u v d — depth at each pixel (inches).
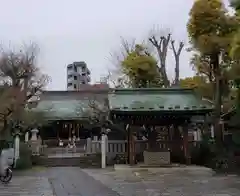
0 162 693.9
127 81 1585.9
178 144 987.3
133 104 935.0
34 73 1326.3
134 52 1563.7
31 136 1472.7
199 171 847.1
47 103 1980.8
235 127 996.6
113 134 1234.6
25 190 571.8
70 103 2009.1
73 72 3786.9
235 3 693.3
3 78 1273.4
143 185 618.2
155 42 1676.9
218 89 980.6
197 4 948.6
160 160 936.3
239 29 785.6
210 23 932.6
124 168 898.7
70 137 1879.9
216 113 983.0
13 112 1133.1
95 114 1259.2
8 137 1085.1
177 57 1777.8
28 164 1018.7
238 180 681.0
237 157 903.1
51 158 1132.5
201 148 996.6
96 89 2183.8
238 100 868.6
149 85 1467.8
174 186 601.9
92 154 1150.3
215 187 585.9
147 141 979.9
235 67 852.0
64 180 709.3
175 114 924.0
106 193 528.1
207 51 939.3
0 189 585.3
